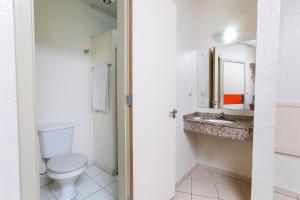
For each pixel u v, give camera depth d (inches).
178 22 77.1
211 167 94.3
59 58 82.8
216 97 91.6
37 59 75.0
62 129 78.1
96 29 99.0
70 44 87.0
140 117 52.2
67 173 61.7
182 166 83.9
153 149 58.2
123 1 48.8
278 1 49.7
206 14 91.7
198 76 96.4
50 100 80.2
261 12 52.3
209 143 94.7
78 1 89.7
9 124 22.7
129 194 52.1
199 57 95.0
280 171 71.8
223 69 89.1
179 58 79.4
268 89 51.8
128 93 50.5
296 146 67.3
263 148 53.4
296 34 66.5
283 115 69.3
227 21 85.7
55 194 71.5
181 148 82.7
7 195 22.9
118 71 52.2
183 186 79.3
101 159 94.3
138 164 52.1
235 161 86.7
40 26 75.6
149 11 53.9
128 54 49.5
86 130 96.3
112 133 86.4
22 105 23.7
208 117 90.5
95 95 91.9
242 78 84.1
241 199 69.2
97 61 93.3
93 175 87.5
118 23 51.1
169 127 66.8
